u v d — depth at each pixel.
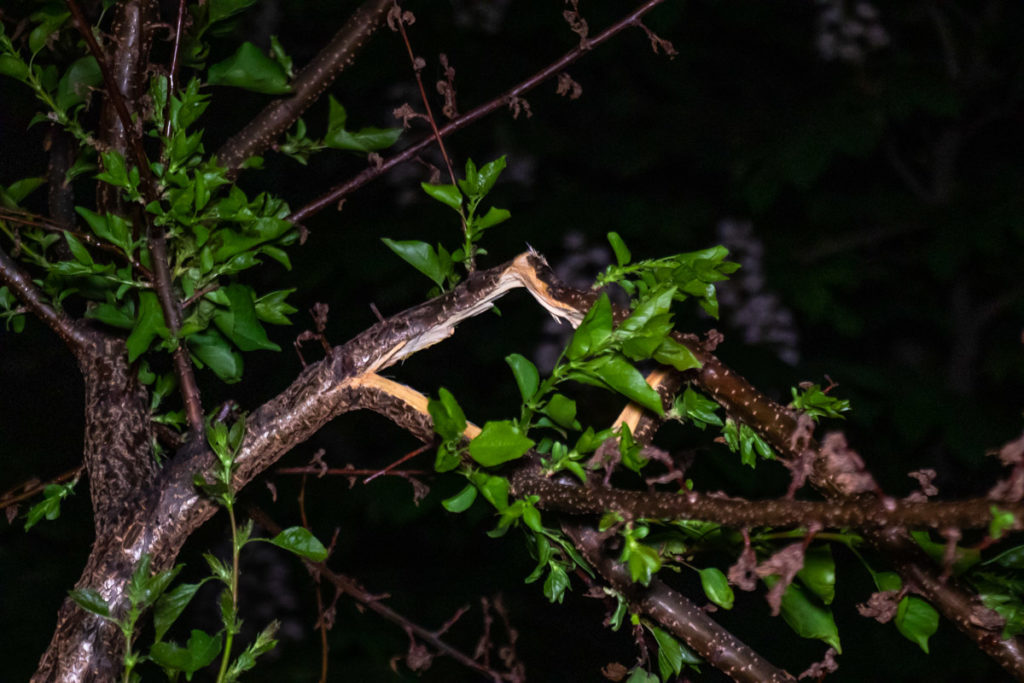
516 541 7.45
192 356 3.47
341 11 6.98
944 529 3.00
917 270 8.87
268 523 3.63
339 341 6.95
